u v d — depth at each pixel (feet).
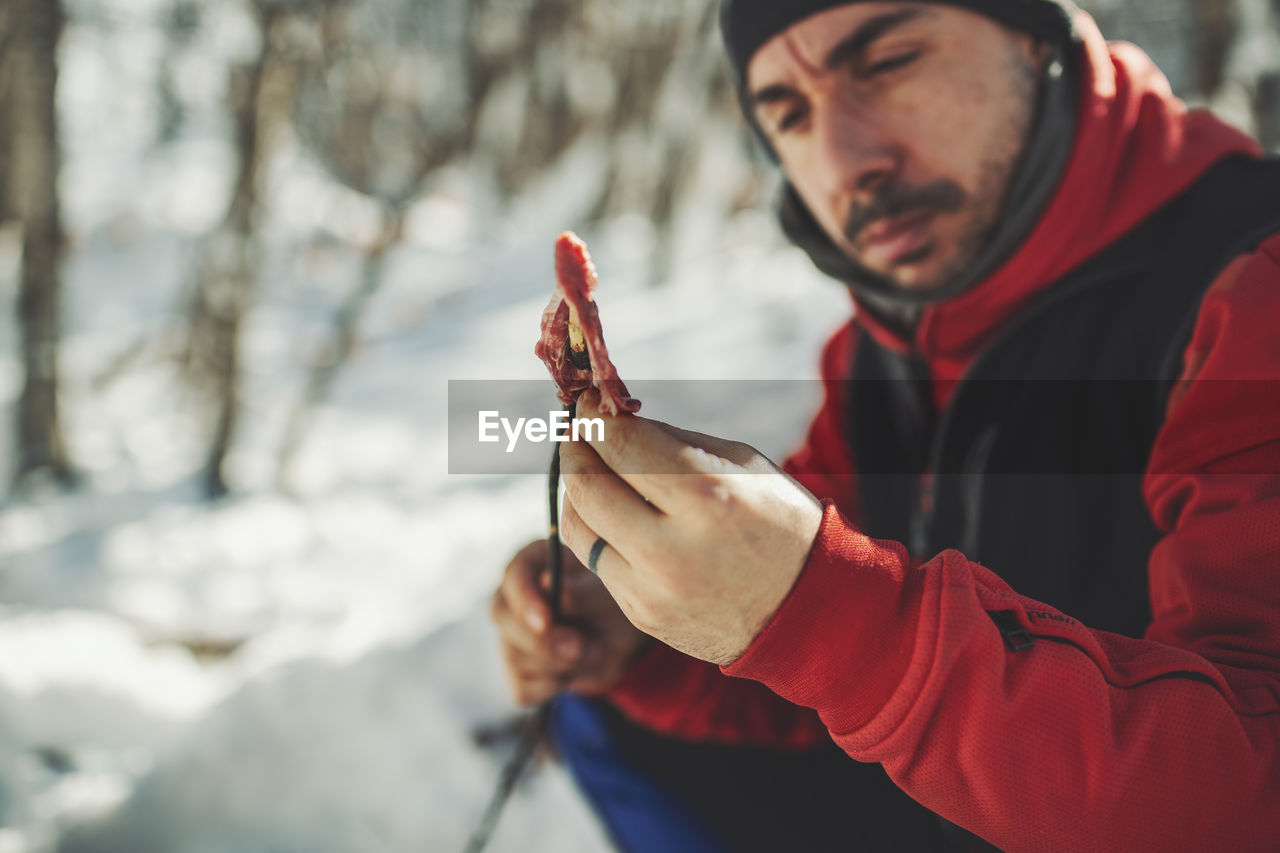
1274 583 2.38
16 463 17.20
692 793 4.46
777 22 3.57
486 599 7.52
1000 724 2.09
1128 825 2.08
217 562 13.10
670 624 2.15
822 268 4.22
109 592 11.91
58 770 6.63
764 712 4.39
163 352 26.13
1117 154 3.47
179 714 7.34
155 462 18.76
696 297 29.81
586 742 4.87
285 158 37.58
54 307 17.10
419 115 42.78
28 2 15.76
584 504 2.14
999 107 3.46
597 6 43.55
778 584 2.11
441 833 5.53
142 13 28.27
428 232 41.91
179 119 48.96
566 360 2.35
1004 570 3.44
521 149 49.52
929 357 4.05
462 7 44.65
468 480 16.84
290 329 30.94
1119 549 3.22
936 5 3.39
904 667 2.13
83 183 44.47
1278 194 3.14
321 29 17.10
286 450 17.48
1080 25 3.63
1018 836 2.17
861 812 4.05
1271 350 2.60
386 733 6.01
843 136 3.52
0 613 11.09
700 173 35.12
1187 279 3.13
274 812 5.77
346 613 10.95
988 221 3.54
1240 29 19.57
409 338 30.50
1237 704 2.16
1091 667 2.13
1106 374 3.28
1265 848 2.09
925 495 4.30
